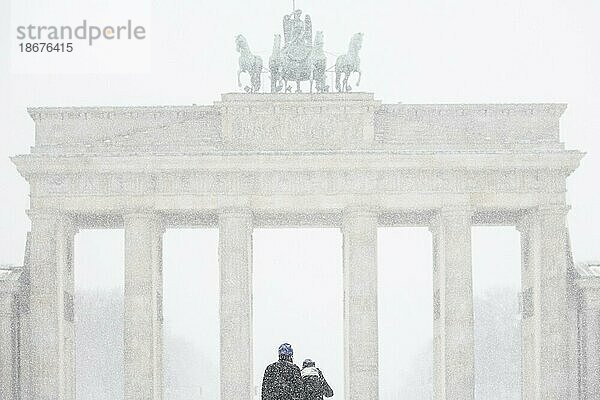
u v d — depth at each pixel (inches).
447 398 7180.1
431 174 7249.0
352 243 7199.8
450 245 7214.6
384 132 7253.9
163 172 7209.6
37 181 7229.3
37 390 7155.5
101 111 7258.9
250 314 7308.1
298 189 7219.5
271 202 7209.6
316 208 7209.6
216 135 7249.0
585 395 7130.9
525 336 7623.0
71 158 7150.6
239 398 7126.0
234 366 7135.8
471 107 7253.9
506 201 7239.2
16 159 7150.6
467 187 7239.2
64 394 7317.9
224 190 7214.6
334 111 7229.3
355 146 7199.8
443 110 7258.9
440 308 7327.8
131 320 7165.4
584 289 7180.1
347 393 7308.1
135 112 7258.9
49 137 7273.6
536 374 7278.5
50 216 7199.8
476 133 7253.9
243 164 7170.3
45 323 7180.1
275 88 7357.3
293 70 7357.3
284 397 2551.7
